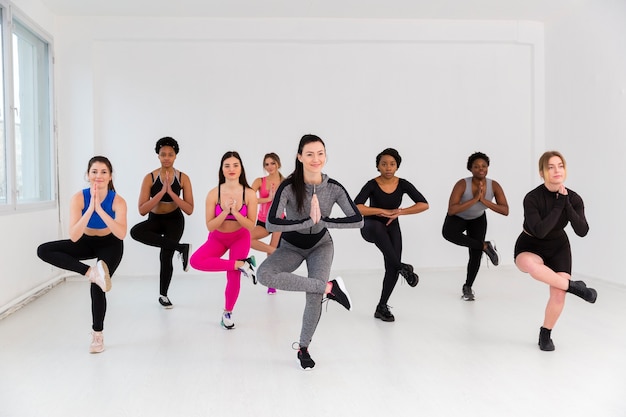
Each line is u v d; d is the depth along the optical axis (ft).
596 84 19.08
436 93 22.03
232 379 9.48
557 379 9.41
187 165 21.06
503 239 22.50
